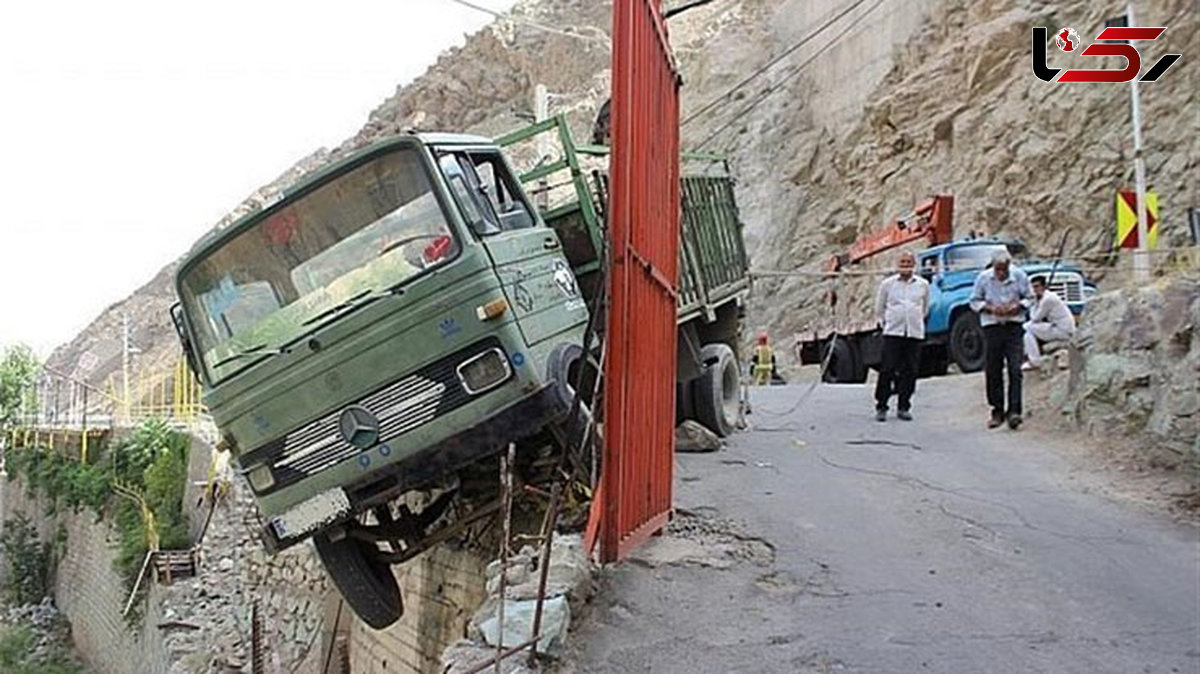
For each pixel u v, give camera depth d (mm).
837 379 22922
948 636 6078
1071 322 14086
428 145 7922
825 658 5766
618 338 6336
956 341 18359
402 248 7941
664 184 7695
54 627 33906
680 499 8938
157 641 22438
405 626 10867
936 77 29281
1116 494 9164
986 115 27047
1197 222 15344
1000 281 12188
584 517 8195
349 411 7973
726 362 12391
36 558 37312
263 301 8328
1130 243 17062
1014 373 12086
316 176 8133
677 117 8406
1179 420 9805
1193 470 9516
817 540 7855
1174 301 10234
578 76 48906
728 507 8688
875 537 7973
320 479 8070
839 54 35000
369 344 7902
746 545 7645
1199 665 5684
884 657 5785
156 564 24531
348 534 8953
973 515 8578
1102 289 19594
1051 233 23969
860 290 27641
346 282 8078
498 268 7820
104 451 34625
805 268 32250
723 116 39031
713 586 6719
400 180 7992
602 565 6613
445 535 8961
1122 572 7199
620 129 6301
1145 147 22359
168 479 27766
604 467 6562
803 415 14180
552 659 5621
